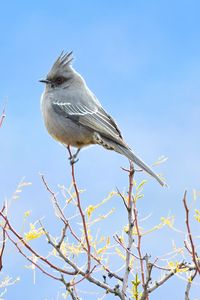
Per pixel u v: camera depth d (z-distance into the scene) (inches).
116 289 314.2
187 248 303.1
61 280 305.6
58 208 329.7
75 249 326.6
